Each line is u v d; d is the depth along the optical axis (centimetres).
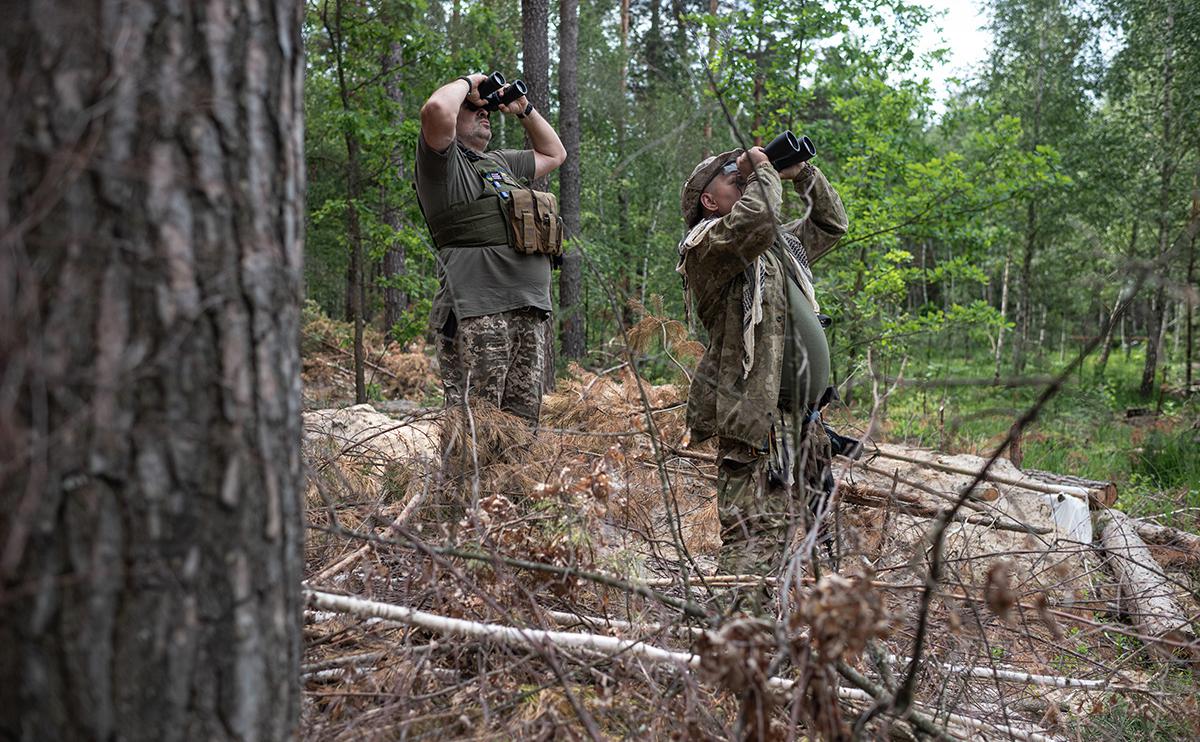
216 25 128
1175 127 1591
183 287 124
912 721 194
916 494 415
